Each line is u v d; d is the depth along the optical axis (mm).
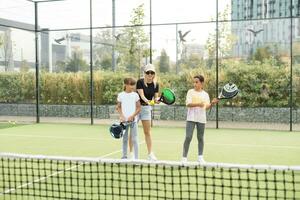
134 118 6266
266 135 10461
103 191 4832
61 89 15984
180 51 15555
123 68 16609
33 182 4844
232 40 15766
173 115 14477
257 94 13938
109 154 7789
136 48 16234
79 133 10875
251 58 15812
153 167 6074
